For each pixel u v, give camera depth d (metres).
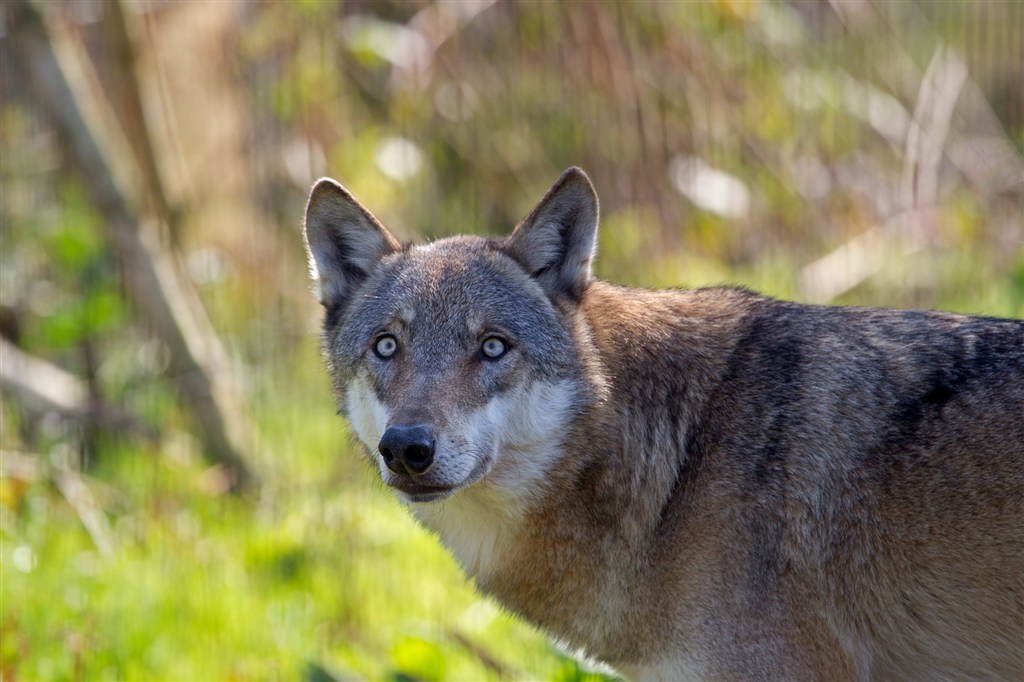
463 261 9.52
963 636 8.47
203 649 12.23
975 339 8.75
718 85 21.06
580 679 10.20
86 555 13.91
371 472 9.83
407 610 13.20
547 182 21.27
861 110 21.64
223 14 20.73
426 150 21.39
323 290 10.13
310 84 20.80
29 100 20.48
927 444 8.42
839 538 8.45
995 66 23.53
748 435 8.70
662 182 20.77
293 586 13.59
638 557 8.84
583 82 21.02
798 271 19.89
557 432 9.05
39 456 16.64
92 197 17.94
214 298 20.47
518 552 9.27
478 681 11.39
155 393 18.25
